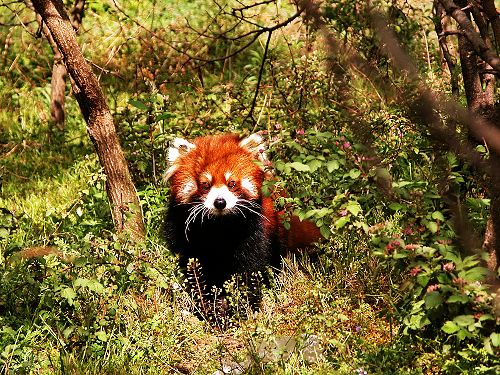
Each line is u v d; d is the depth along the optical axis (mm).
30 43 19438
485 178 8711
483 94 8609
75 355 8375
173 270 9828
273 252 10586
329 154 9398
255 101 12359
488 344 7133
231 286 9039
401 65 6781
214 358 8375
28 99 17422
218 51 18062
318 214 8398
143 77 14273
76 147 15500
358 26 10500
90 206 11586
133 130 12188
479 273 7137
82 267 8992
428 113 7488
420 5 16312
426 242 7840
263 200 10375
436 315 7465
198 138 10781
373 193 8836
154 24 20422
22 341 8492
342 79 10633
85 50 18641
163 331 8609
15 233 10539
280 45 17531
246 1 20391
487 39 8219
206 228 10133
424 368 7777
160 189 11555
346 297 8922
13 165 14570
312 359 8227
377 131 10445
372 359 7660
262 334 8328
